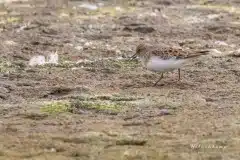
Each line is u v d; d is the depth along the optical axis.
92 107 14.06
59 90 15.48
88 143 12.01
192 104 14.16
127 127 12.80
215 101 14.49
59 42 20.89
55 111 13.86
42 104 14.36
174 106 14.02
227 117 13.23
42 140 12.12
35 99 14.85
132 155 11.33
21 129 12.78
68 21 24.33
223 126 12.68
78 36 21.86
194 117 13.27
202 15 25.67
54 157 11.43
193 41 21.02
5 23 23.88
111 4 28.34
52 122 13.18
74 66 18.00
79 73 17.20
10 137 12.33
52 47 20.30
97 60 18.66
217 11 26.39
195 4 28.28
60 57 19.11
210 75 16.86
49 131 12.64
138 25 23.30
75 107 14.12
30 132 12.61
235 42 21.11
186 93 15.16
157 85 15.97
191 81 16.28
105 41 21.19
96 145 11.89
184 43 20.77
